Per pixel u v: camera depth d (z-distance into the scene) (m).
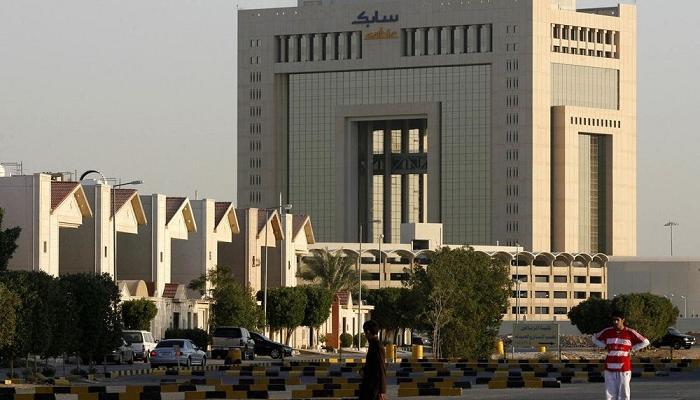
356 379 75.06
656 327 186.12
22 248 122.19
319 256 199.38
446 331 138.38
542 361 114.06
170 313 140.38
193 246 150.88
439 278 137.38
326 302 164.12
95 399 61.69
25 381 77.25
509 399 61.22
